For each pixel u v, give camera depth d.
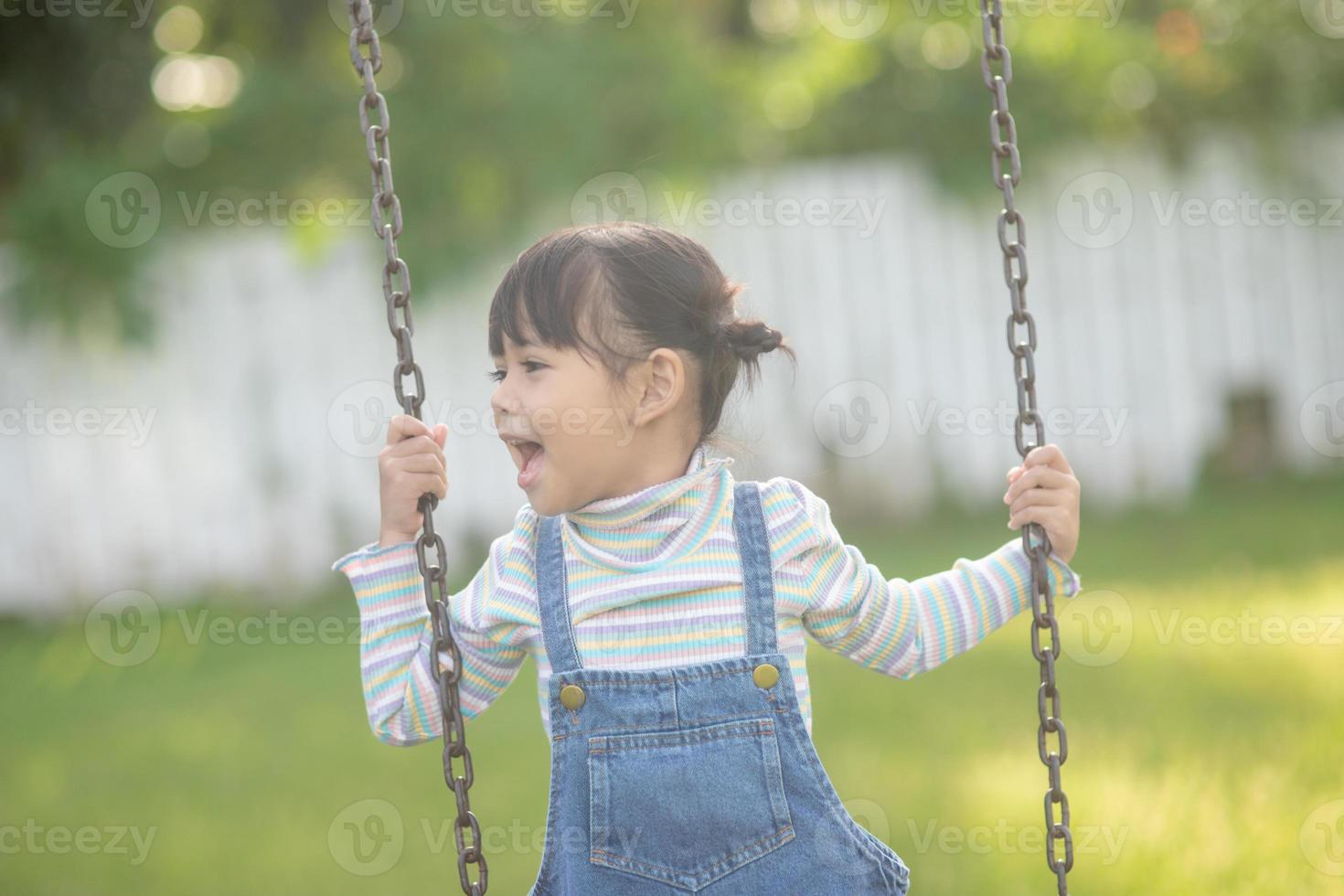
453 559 14.33
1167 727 7.88
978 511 14.97
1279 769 7.04
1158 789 6.96
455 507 14.55
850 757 7.89
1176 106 15.09
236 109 14.19
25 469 14.05
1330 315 15.26
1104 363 15.11
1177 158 15.16
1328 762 7.08
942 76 15.12
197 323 14.16
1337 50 15.21
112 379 14.07
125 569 14.24
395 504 4.34
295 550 14.35
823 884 4.12
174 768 8.74
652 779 4.09
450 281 14.13
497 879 6.75
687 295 4.45
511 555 4.42
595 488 4.35
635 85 14.77
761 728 4.14
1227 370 15.21
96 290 13.62
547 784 7.90
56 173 13.69
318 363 14.32
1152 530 13.20
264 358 14.26
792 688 4.19
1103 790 7.03
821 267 14.92
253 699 10.34
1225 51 15.21
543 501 4.33
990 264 15.05
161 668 11.69
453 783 4.12
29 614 14.20
